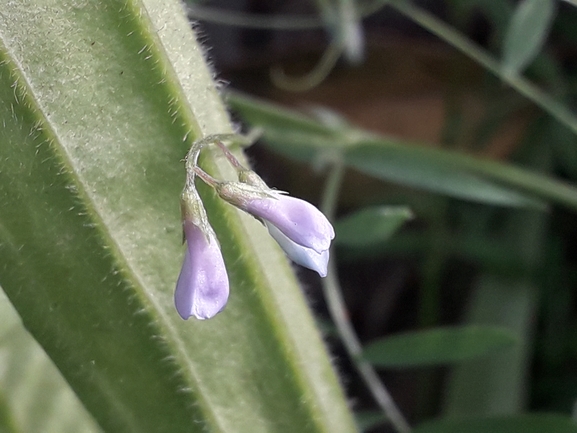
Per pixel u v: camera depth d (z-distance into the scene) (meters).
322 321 0.06
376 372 0.07
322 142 0.06
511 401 0.06
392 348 0.05
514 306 0.06
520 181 0.06
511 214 0.07
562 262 0.07
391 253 0.07
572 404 0.06
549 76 0.07
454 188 0.06
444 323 0.07
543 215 0.07
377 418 0.05
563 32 0.07
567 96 0.07
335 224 0.05
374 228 0.05
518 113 0.07
